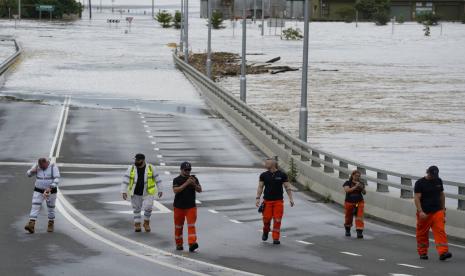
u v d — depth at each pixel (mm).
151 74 158750
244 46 104438
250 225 49625
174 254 39031
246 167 76375
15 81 143875
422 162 81062
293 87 149625
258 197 42750
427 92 146250
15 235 43750
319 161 66000
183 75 157625
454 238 46531
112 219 50312
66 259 37094
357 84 157750
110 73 159625
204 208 56281
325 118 112375
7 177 67062
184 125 102312
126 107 116688
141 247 40875
